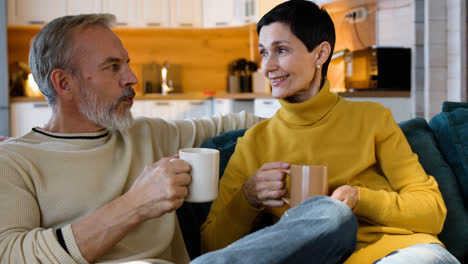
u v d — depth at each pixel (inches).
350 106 47.5
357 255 39.8
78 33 45.2
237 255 29.2
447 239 49.4
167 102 186.9
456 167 53.8
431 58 132.0
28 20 185.5
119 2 194.2
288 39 43.4
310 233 31.6
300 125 46.6
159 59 217.9
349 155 45.3
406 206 39.9
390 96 133.2
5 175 38.3
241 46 224.1
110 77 45.9
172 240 46.6
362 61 140.3
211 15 201.3
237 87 197.3
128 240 42.1
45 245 34.7
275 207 41.2
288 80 44.6
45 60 44.9
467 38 128.3
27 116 175.2
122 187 44.1
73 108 46.1
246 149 47.5
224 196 46.2
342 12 161.0
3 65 170.2
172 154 52.9
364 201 39.8
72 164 42.1
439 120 57.4
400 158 44.7
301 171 35.6
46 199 40.3
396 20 142.1
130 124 47.3
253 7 191.9
